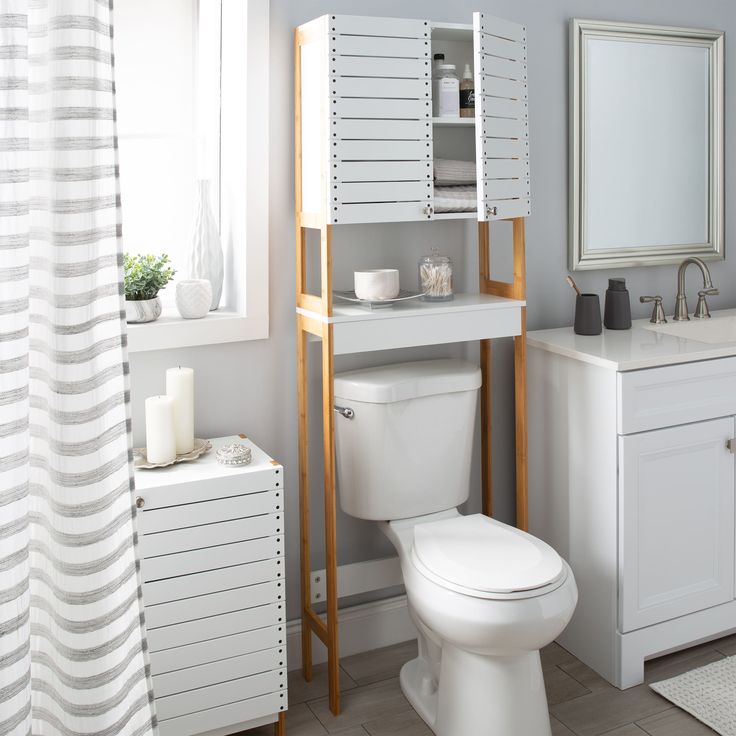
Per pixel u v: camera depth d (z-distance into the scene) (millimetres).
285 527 2404
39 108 751
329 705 2238
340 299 2332
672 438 2271
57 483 757
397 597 2574
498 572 1895
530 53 2551
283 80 2207
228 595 1957
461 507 2672
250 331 2240
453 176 2227
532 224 2631
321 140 2025
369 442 2213
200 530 1905
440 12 2398
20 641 709
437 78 2219
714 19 2869
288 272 2293
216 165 2324
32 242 766
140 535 1844
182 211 2338
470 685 1960
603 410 2250
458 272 2547
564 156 2656
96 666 778
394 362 2479
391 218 2080
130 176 2256
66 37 734
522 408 2385
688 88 2814
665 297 2916
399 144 2066
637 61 2703
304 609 2373
